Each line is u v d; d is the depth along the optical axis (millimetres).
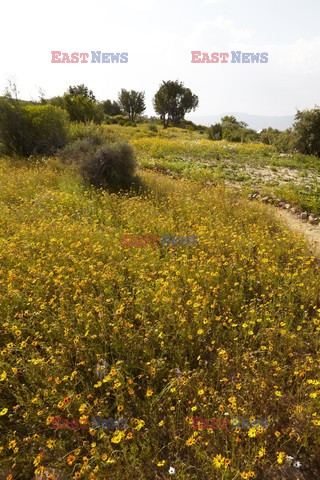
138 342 3289
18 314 3432
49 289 4066
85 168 8797
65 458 2422
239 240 5383
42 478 2307
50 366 2896
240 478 2203
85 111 23516
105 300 3932
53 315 3533
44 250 4848
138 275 4293
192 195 8305
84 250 4805
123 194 8234
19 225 5715
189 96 47562
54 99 23359
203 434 2486
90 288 4109
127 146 8914
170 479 2191
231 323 3646
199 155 16297
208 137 30344
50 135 12773
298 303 4066
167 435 2596
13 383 2885
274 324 3562
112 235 5570
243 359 3129
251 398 2730
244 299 3965
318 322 3424
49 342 3326
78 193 7875
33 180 8758
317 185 10203
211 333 3568
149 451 2400
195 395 2799
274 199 8531
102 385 2908
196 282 4078
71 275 4273
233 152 17828
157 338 3270
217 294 4039
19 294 3836
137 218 6238
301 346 3340
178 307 3617
